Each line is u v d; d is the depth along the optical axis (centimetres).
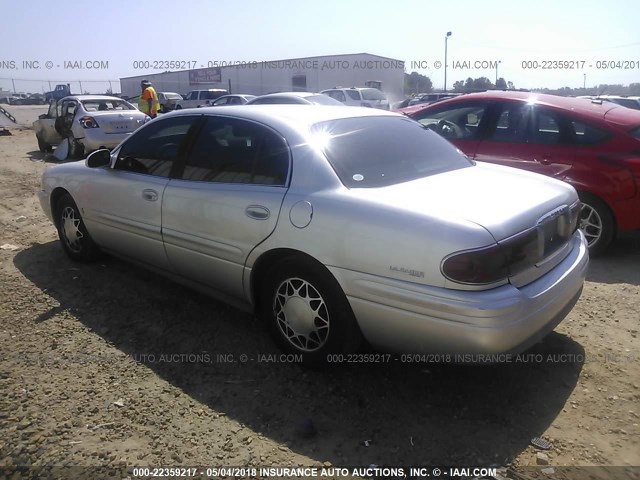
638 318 406
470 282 257
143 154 421
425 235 267
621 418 289
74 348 358
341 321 303
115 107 1327
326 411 296
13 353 350
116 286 456
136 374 329
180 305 423
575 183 534
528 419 289
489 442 271
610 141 529
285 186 323
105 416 288
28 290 448
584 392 312
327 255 296
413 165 348
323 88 3594
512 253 270
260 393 311
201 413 293
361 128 362
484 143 607
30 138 1878
